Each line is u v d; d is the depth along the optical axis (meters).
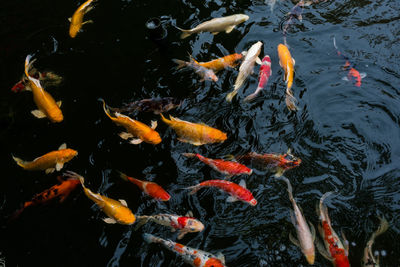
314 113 4.50
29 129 4.50
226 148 4.21
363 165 4.07
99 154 4.25
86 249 3.61
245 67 4.67
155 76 4.90
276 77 4.80
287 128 4.37
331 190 3.88
